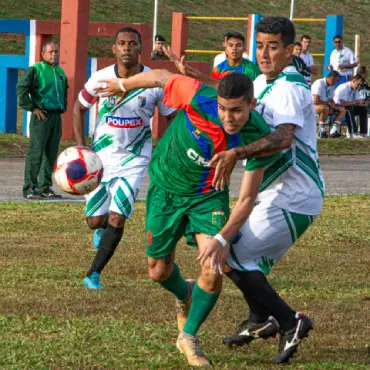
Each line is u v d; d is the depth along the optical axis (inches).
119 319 533.0
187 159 436.8
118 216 626.8
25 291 605.3
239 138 425.1
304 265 731.4
